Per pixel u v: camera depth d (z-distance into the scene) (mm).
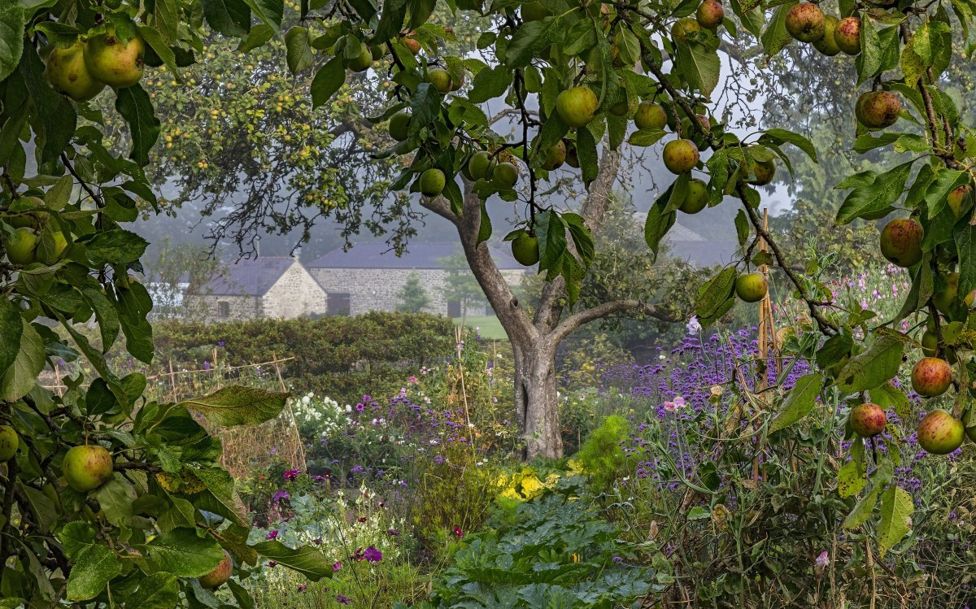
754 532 3607
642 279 11211
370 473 9273
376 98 11000
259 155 10211
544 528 5062
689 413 4070
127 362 12469
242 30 1417
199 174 11203
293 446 9656
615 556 4938
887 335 1438
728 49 11789
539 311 10555
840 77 12500
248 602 1445
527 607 4164
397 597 5211
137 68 1251
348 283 54812
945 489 4332
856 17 1456
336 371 15414
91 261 1343
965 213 1324
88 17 1304
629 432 6551
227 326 15141
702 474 3592
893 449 1533
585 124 1562
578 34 1450
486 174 2078
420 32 2131
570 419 12156
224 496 1350
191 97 10016
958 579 4273
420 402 11492
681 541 3650
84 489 1256
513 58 1455
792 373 5000
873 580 3357
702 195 1663
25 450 1408
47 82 1292
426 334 15617
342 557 5918
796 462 3629
